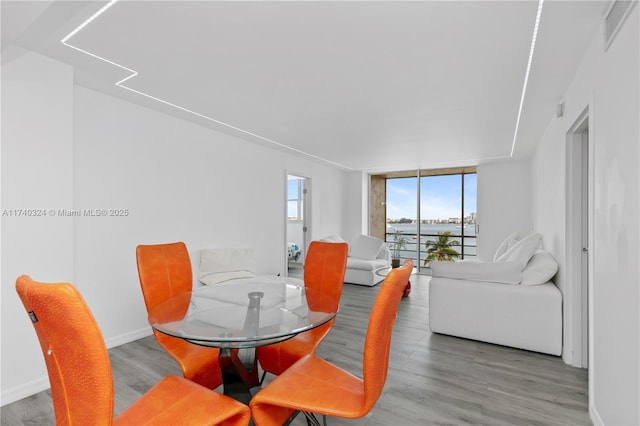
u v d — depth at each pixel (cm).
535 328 277
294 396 134
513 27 186
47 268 230
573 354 255
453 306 313
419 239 714
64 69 237
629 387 138
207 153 404
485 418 188
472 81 260
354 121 371
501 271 303
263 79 261
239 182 455
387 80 260
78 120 278
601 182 173
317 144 488
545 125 377
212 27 189
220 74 252
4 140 210
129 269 315
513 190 623
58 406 106
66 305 90
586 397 210
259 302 203
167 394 133
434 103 311
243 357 183
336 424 183
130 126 318
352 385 142
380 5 168
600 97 177
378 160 619
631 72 136
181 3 167
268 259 509
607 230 163
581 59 221
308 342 204
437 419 187
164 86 277
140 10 173
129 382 230
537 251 360
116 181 306
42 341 101
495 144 479
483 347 292
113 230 303
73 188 261
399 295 132
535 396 211
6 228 211
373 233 814
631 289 136
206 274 379
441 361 264
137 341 311
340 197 748
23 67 218
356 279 572
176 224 364
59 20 183
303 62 232
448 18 178
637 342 131
